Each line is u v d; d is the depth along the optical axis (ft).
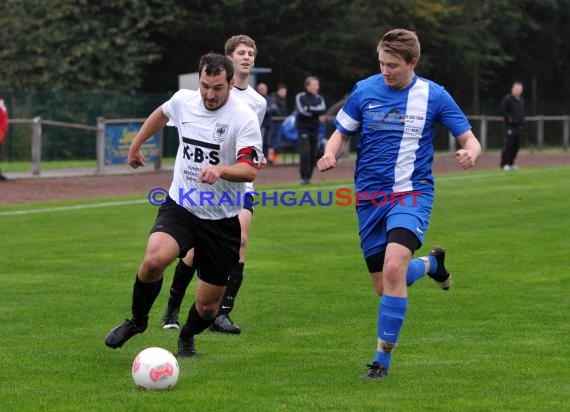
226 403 43.14
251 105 62.28
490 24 350.84
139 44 282.97
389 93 49.98
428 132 49.90
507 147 201.16
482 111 357.61
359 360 51.21
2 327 58.70
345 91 332.39
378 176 49.78
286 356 52.19
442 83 356.59
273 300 67.31
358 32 318.45
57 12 279.69
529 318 61.26
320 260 83.97
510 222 109.29
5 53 278.05
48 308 64.13
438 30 333.01
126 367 49.65
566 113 389.39
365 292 70.08
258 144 49.39
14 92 229.25
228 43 62.28
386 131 49.73
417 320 60.80
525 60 383.24
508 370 48.96
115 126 186.70
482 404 43.04
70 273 77.15
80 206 126.11
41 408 42.34
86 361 50.85
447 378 47.50
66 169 193.77
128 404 42.88
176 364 45.78
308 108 158.92
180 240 49.39
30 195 141.79
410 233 47.65
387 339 47.11
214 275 50.70
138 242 94.07
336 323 60.39
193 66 308.81
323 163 49.98
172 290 58.54
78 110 236.22
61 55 281.13
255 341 55.83
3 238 96.53
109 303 65.82
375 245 50.03
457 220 111.45
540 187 153.48
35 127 175.42
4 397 44.04
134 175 185.47
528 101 392.68
